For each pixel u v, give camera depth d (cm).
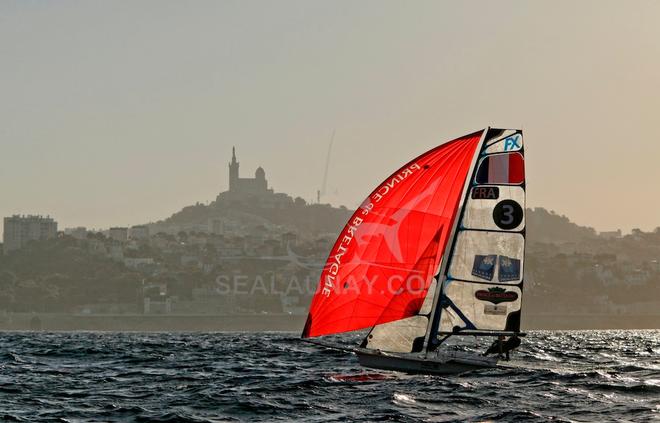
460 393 6475
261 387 7075
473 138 6962
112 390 7119
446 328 6950
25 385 7500
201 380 7831
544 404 6116
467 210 6925
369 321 6950
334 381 7262
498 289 6906
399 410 5828
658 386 6950
